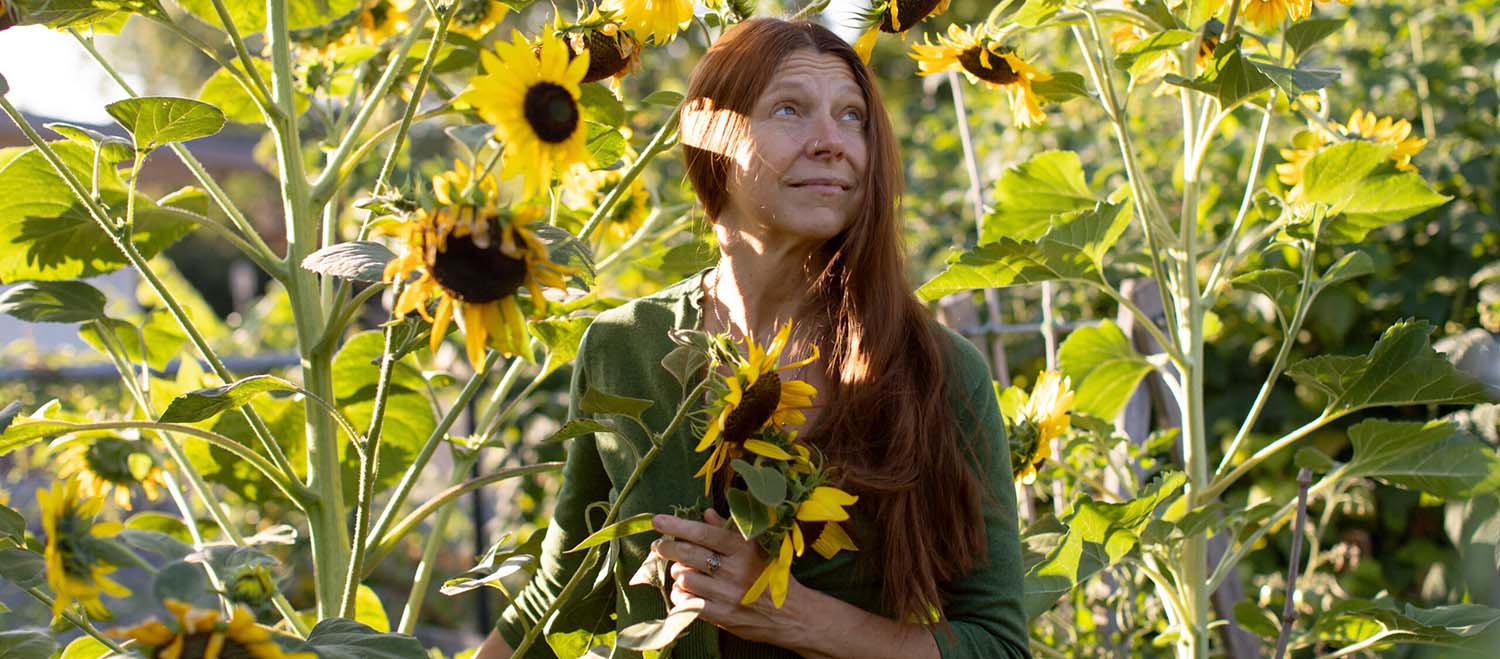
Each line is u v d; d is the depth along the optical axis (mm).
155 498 1949
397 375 2043
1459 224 3207
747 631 1343
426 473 4945
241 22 2008
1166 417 2566
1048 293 2504
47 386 3908
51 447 1820
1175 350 1953
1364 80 3504
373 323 4109
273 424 2082
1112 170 3594
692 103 1510
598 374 1583
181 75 12797
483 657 1688
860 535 1424
